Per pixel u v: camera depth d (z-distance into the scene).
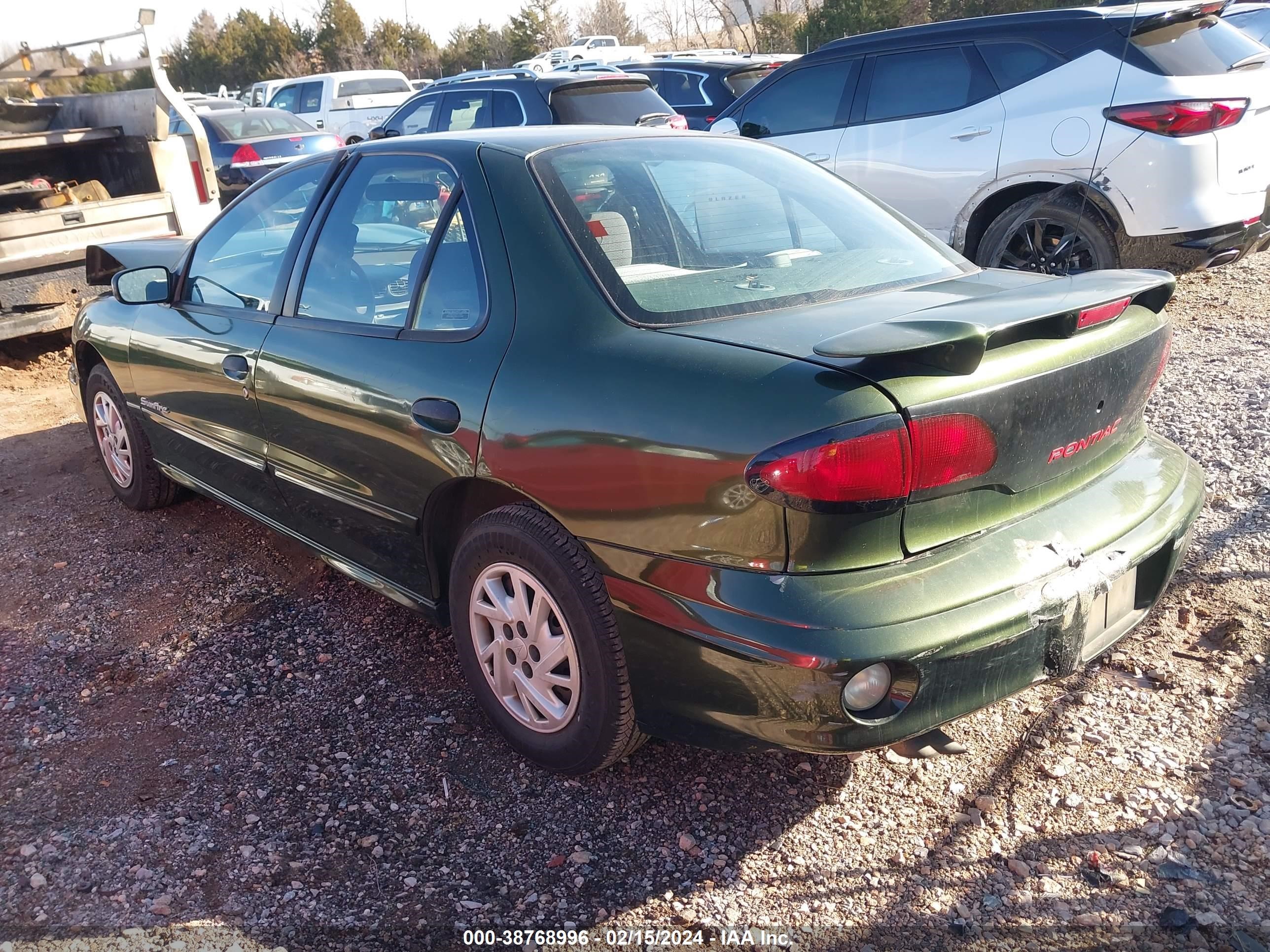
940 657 2.02
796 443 1.97
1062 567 2.22
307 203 3.36
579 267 2.49
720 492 2.06
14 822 2.51
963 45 6.39
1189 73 5.59
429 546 2.84
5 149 6.80
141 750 2.79
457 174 2.82
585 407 2.29
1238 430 4.50
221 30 56.22
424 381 2.66
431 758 2.73
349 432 2.92
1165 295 2.59
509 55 49.41
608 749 2.43
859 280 2.67
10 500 4.79
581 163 2.80
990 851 2.31
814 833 2.40
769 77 7.52
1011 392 2.11
